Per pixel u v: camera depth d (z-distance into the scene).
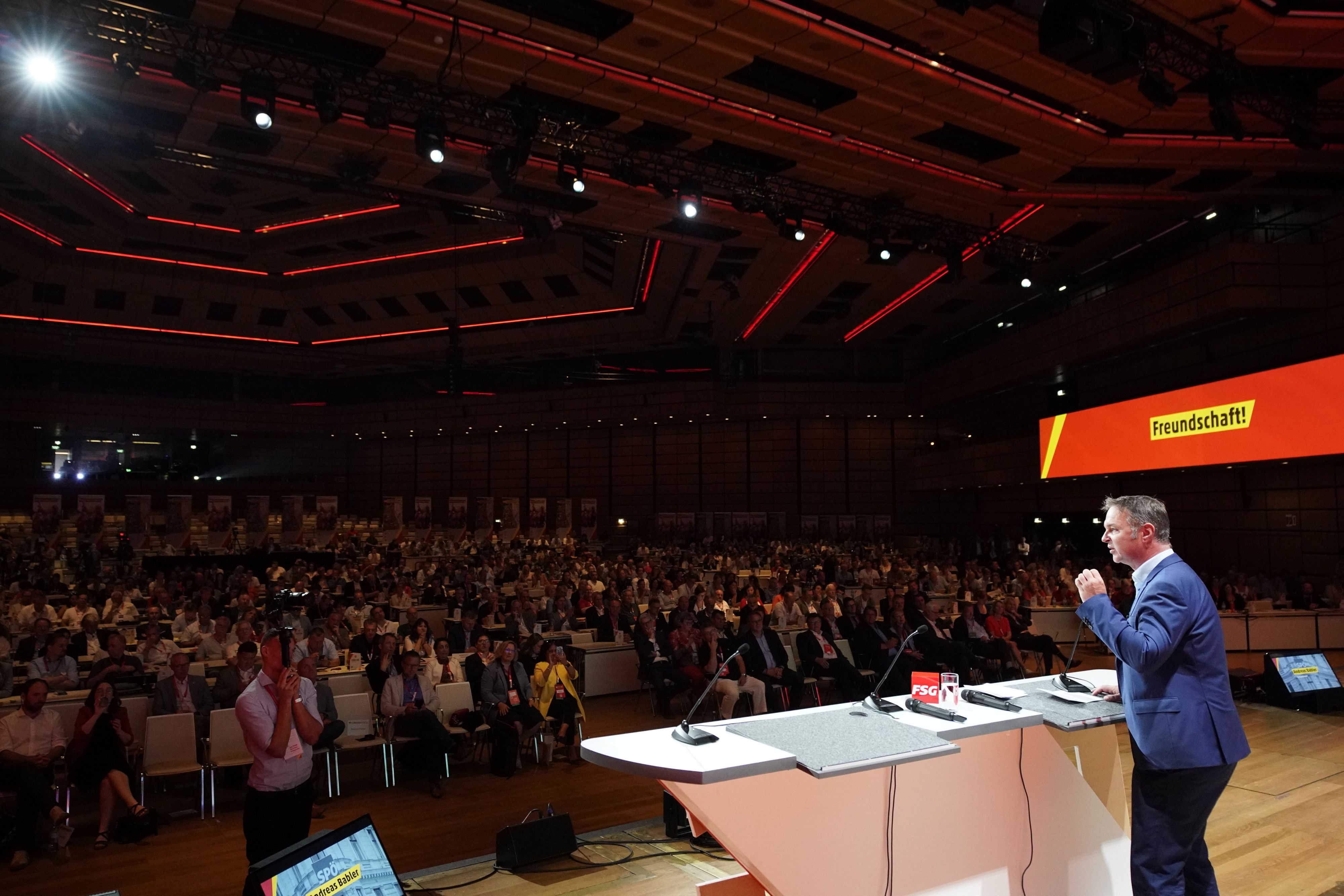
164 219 24.11
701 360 32.50
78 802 6.82
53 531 24.33
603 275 25.36
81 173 20.72
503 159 11.20
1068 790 3.41
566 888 4.60
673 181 13.86
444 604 15.25
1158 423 17.88
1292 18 9.45
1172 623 2.69
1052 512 25.64
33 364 31.83
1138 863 2.82
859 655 10.33
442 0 8.91
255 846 3.78
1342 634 13.41
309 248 25.66
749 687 9.10
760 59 10.23
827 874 2.76
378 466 38.97
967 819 3.12
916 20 9.43
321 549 26.30
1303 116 11.16
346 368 34.75
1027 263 17.61
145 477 34.06
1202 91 11.40
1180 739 2.68
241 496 35.88
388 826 6.10
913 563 21.89
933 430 33.00
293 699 3.81
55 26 8.96
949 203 15.24
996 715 2.88
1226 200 15.66
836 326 28.33
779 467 33.28
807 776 2.74
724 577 15.41
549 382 34.47
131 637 11.34
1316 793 6.00
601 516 35.41
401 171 13.92
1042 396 25.61
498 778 7.41
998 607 11.95
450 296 27.84
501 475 37.12
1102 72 8.49
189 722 6.80
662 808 6.46
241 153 13.20
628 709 10.18
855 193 14.62
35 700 6.04
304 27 9.32
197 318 29.14
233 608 11.98
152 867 5.44
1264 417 15.16
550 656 8.28
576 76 10.47
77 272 26.12
